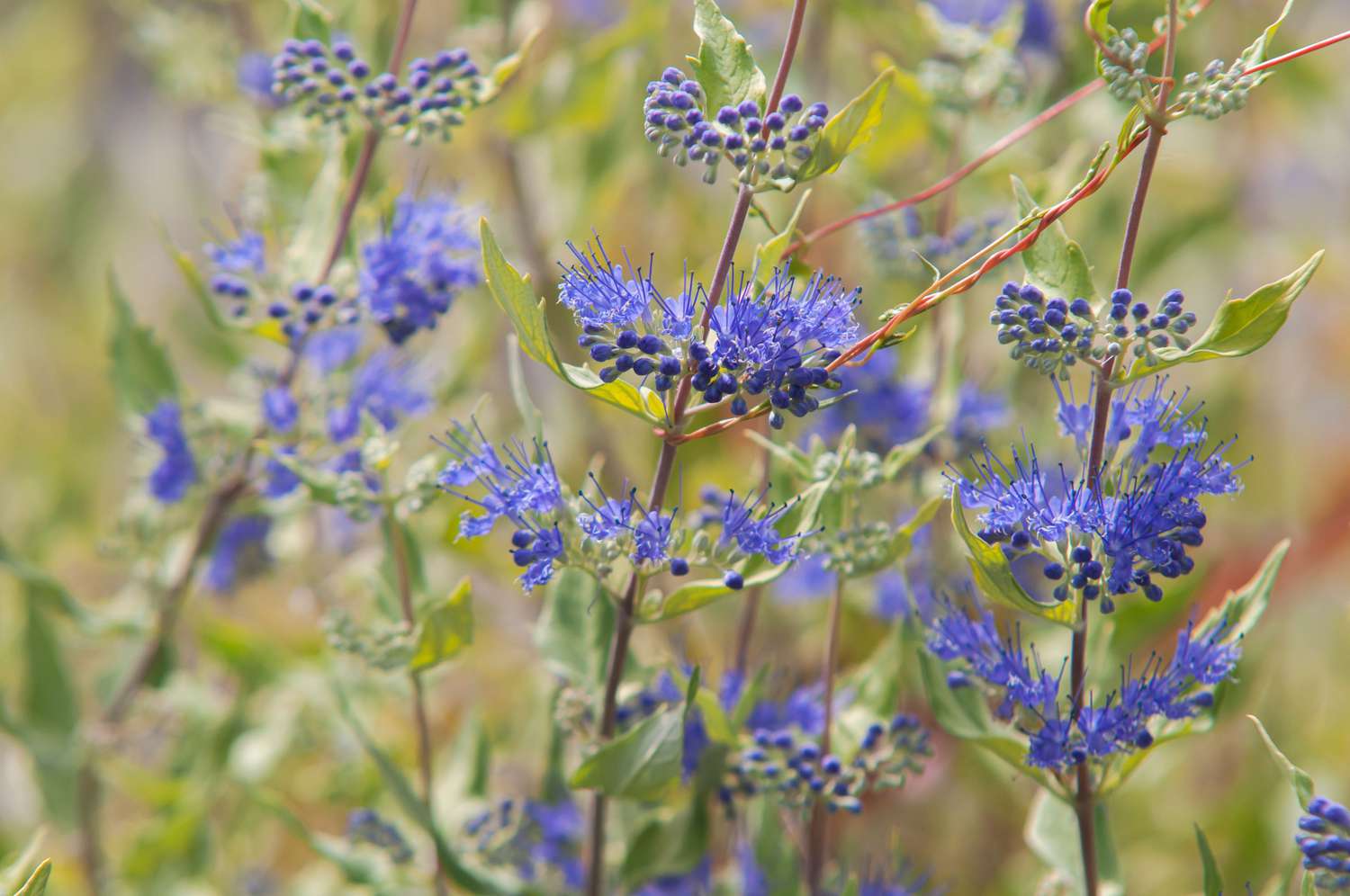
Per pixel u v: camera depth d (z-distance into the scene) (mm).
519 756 927
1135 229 689
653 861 774
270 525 886
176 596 857
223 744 898
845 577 754
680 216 1004
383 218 794
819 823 778
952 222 868
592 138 943
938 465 839
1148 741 702
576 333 972
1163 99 684
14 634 983
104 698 912
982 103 875
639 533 696
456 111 782
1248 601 711
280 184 871
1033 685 707
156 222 790
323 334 819
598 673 765
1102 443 693
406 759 911
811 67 961
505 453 754
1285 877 730
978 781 898
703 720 762
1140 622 824
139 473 873
